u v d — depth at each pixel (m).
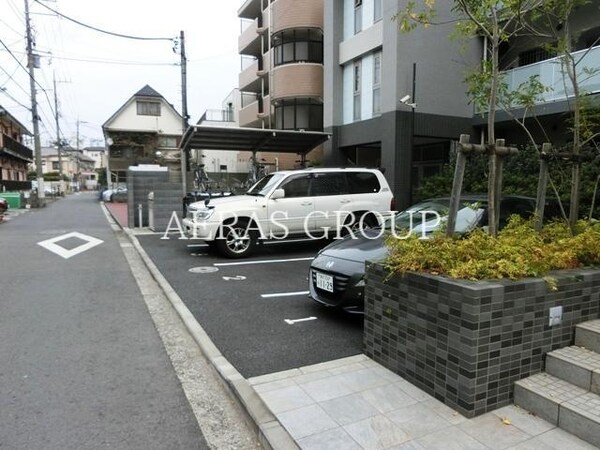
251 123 25.42
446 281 2.90
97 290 6.49
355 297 4.46
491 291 2.74
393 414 2.82
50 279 7.20
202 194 13.52
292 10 19.17
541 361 3.02
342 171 9.52
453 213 3.57
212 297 5.89
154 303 5.82
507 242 3.51
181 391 3.43
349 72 15.69
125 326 4.90
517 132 13.64
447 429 2.64
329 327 4.67
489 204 3.70
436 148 15.59
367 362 3.62
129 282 7.02
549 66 10.92
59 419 3.01
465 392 2.77
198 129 12.71
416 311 3.15
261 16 23.20
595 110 4.81
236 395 3.18
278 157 22.14
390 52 12.80
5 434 2.82
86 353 4.14
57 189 46.28
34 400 3.26
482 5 3.62
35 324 4.94
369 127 14.40
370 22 14.45
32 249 10.34
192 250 9.82
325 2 16.36
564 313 3.11
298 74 19.23
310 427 2.69
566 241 3.64
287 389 3.17
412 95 12.54
